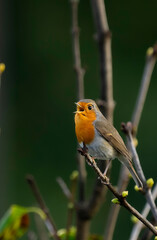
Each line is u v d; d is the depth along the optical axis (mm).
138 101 5172
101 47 5309
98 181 5008
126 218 13828
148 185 4105
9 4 18125
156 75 16969
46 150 16609
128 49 18516
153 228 3912
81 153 4270
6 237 5062
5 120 16750
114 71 17953
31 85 18000
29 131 17047
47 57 18422
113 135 6098
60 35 18625
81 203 5293
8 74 17578
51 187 15656
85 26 18547
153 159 15984
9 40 18078
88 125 5980
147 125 16469
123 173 4980
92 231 14039
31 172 16094
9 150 16297
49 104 17750
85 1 18734
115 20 18875
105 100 5289
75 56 5730
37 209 5023
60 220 14734
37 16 18875
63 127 17203
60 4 18844
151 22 18797
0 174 15273
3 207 14562
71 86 18094
